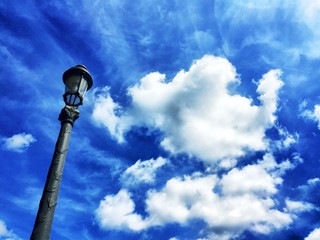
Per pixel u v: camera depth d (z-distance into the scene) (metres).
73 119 5.60
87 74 6.14
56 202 4.62
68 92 5.83
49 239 4.34
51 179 4.75
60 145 5.17
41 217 4.39
